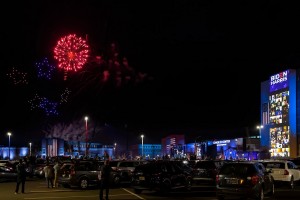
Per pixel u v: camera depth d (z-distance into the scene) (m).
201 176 24.12
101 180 19.66
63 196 21.78
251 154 93.38
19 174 23.53
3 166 34.72
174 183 22.86
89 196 21.75
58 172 27.73
